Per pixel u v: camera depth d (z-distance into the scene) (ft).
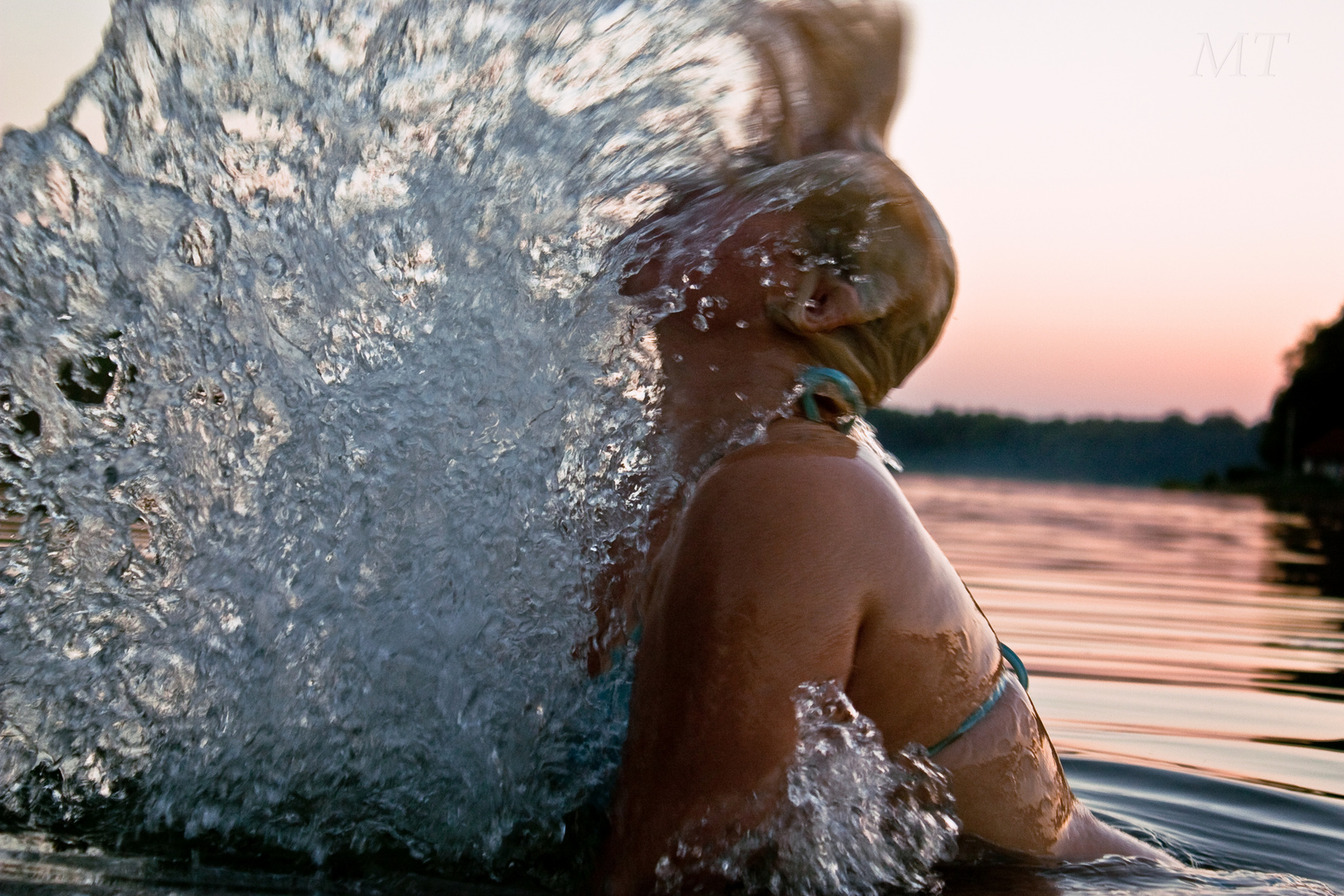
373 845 4.00
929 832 3.59
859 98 4.23
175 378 4.38
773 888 3.26
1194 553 32.65
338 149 4.44
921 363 4.18
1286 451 178.29
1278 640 13.96
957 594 3.84
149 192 4.44
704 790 3.23
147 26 4.47
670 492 3.83
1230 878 4.17
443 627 4.09
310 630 4.20
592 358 4.08
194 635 4.27
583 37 4.37
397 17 4.49
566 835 3.88
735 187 4.02
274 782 4.11
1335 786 6.69
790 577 3.29
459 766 4.03
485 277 4.28
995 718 3.87
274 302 4.39
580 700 3.94
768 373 3.81
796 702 3.24
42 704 4.25
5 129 4.39
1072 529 42.73
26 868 3.64
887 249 3.88
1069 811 4.24
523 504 4.09
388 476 4.25
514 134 4.37
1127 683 10.57
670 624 3.37
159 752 4.22
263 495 4.31
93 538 4.32
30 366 4.36
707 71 4.26
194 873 3.71
